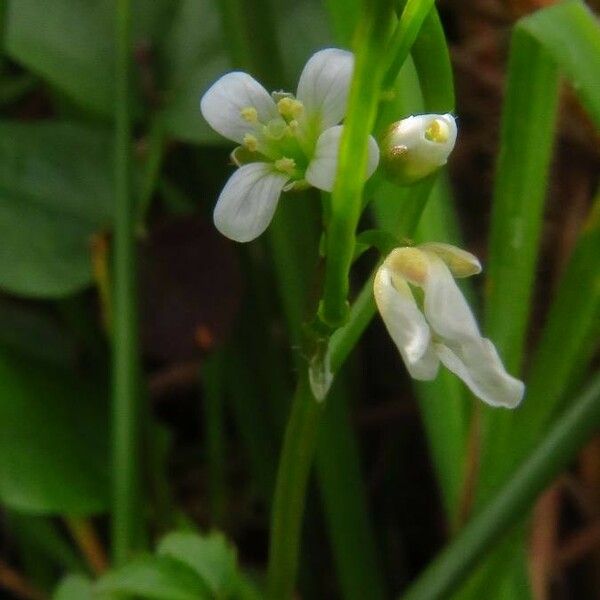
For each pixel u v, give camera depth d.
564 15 0.09
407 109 0.10
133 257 0.10
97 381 0.12
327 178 0.07
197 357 0.11
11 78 0.13
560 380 0.10
